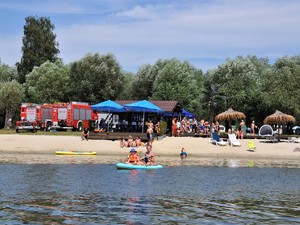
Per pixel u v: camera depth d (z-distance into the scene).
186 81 92.38
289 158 43.47
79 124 66.81
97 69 92.31
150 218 16.72
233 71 91.50
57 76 97.88
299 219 16.95
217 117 57.69
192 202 19.98
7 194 21.02
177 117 62.81
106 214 17.25
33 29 112.94
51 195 21.03
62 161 36.28
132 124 55.19
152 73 99.94
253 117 88.75
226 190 23.64
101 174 28.91
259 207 19.14
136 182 25.78
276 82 84.06
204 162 38.25
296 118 82.19
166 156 43.41
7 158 37.88
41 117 66.06
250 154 44.06
